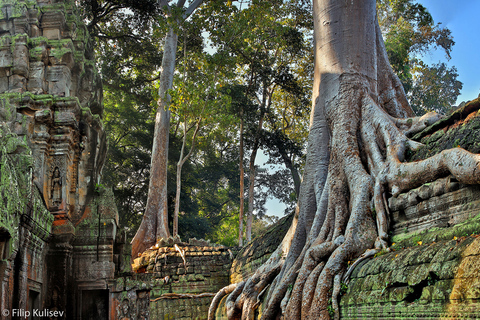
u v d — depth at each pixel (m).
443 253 5.73
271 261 11.44
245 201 39.41
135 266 18.45
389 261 6.77
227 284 17.14
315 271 8.32
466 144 7.29
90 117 12.30
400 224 8.05
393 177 8.31
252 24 22.23
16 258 8.15
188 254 17.47
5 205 7.13
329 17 11.41
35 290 9.23
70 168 11.55
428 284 5.75
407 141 8.93
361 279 7.25
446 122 8.22
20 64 11.70
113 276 10.52
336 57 11.04
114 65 27.34
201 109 21.69
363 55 10.98
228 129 29.69
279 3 26.97
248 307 10.95
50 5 12.69
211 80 21.98
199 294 16.19
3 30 12.16
